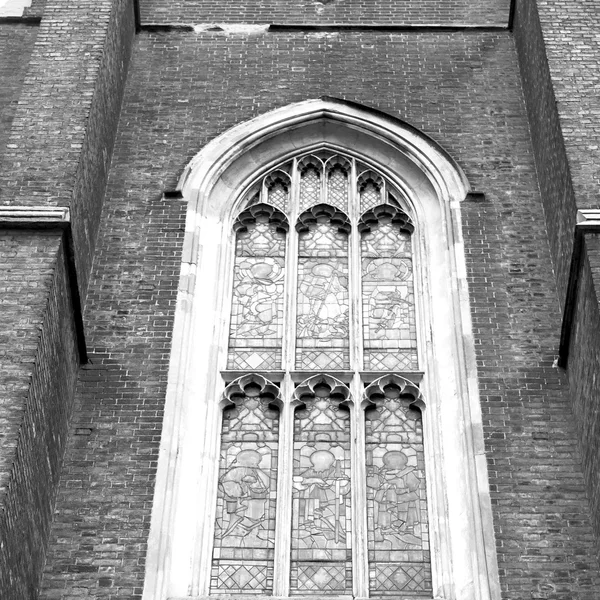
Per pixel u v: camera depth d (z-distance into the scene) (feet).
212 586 55.01
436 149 71.15
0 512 46.44
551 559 53.47
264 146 72.08
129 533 54.03
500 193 68.64
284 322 64.64
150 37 77.77
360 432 59.88
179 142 71.26
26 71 74.38
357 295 65.82
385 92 74.33
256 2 80.18
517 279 64.28
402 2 80.43
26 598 49.98
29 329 52.95
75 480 55.77
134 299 63.00
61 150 62.64
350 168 71.77
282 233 69.05
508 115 73.10
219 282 65.41
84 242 62.59
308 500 57.82
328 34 77.87
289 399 61.05
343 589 55.01
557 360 60.85
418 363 63.10
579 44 68.44
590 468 54.90
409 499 57.93
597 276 55.11
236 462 59.31
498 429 58.03
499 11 80.07
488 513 54.90
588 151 62.34
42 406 52.90
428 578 55.26
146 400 58.90
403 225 69.00
